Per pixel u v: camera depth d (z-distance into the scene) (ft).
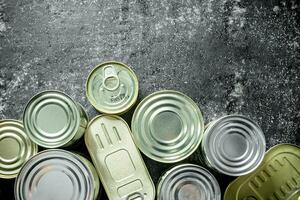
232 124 1.43
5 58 1.73
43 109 1.44
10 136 1.50
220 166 1.43
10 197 1.65
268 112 1.76
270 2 1.77
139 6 1.76
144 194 1.46
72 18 1.75
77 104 1.45
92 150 1.48
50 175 1.39
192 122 1.48
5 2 1.74
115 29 1.75
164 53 1.75
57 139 1.44
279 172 1.52
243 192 1.51
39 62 1.73
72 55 1.73
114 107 1.51
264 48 1.77
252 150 1.44
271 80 1.77
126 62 1.74
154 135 1.47
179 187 1.43
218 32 1.77
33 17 1.74
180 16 1.76
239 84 1.76
